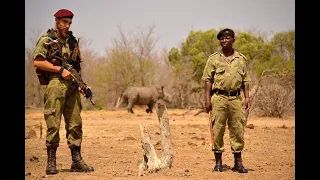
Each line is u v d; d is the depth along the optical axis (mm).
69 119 15930
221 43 16203
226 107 16094
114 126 36125
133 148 22625
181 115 51750
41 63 15375
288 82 47375
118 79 81062
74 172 15898
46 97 15516
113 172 15891
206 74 16391
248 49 69375
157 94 65188
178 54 80000
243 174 15727
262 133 29578
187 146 22953
